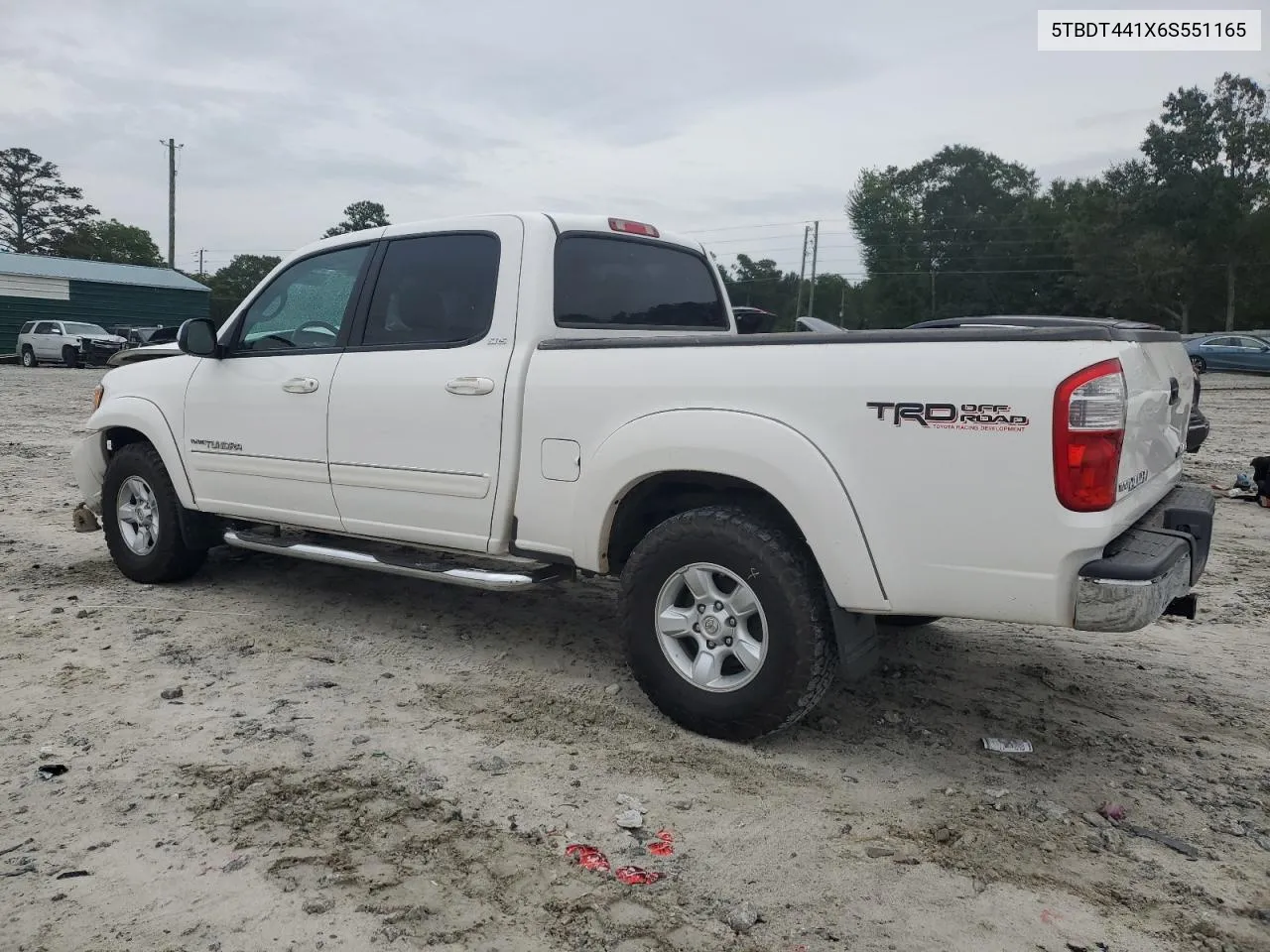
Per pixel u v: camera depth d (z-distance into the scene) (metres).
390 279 4.76
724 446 3.56
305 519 5.01
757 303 69.12
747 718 3.63
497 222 4.44
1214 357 29.11
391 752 3.63
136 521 5.86
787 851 3.00
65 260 41.34
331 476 4.81
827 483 3.38
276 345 5.21
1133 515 3.29
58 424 15.27
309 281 5.13
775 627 3.54
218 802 3.22
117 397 5.83
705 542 3.65
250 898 2.71
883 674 4.57
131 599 5.55
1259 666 4.74
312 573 6.18
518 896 2.74
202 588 5.81
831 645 3.60
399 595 5.73
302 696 4.16
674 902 2.73
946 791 3.41
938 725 3.99
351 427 4.70
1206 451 12.91
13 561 6.42
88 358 32.34
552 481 4.08
